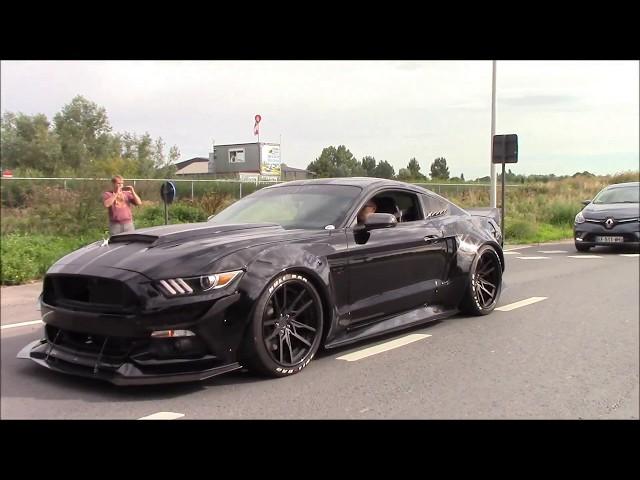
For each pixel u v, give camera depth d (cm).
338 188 562
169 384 432
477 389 435
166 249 426
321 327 468
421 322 577
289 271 441
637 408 402
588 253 1409
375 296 527
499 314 687
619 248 1504
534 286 898
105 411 384
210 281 401
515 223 1848
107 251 441
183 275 396
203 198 2084
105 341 401
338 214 521
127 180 2312
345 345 516
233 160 5400
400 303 551
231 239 447
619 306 739
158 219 1742
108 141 5156
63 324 418
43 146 4666
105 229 1429
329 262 477
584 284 917
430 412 391
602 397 422
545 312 701
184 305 389
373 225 500
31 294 866
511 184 3475
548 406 404
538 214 2320
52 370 445
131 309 388
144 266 403
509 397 420
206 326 397
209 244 432
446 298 617
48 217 1398
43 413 379
